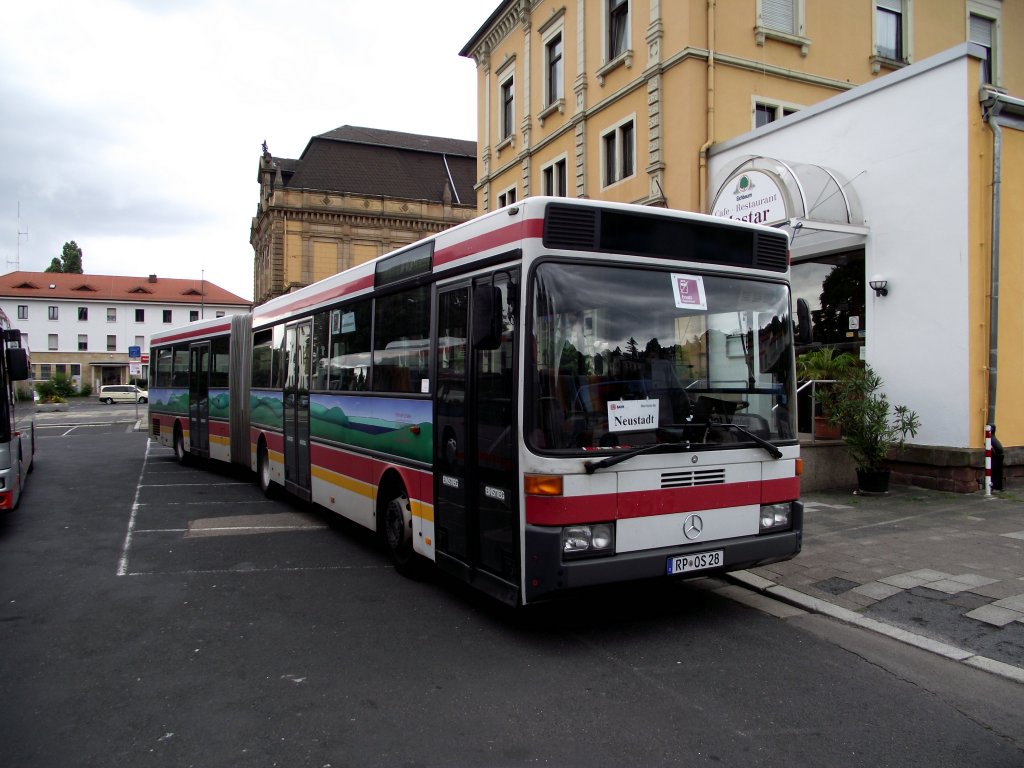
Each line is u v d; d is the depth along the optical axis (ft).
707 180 50.16
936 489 34.01
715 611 19.56
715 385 17.83
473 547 18.30
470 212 179.83
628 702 13.98
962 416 33.47
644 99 54.60
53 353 253.44
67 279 266.98
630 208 17.16
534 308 16.20
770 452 18.28
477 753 12.07
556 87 68.49
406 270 22.65
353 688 14.66
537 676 15.24
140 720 13.32
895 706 13.82
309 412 31.17
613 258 16.96
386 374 23.86
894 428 33.76
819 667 15.71
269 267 172.14
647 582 16.48
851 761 11.82
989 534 25.53
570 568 15.58
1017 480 35.12
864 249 38.34
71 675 15.39
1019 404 35.14
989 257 33.42
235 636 17.75
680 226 17.75
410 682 14.96
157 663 16.03
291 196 167.22
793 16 54.80
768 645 17.03
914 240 35.45
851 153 38.75
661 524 16.72
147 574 23.50
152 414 62.69
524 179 73.31
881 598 19.61
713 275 18.12
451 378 19.54
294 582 22.53
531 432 15.98
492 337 16.26
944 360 34.14
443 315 20.15
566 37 65.46
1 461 28.09
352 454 26.50
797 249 41.47
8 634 17.94
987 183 33.55
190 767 11.67
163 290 274.16
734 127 51.98
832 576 21.54
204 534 29.60
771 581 21.38
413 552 22.25
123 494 40.29
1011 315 34.71
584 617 19.10
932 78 34.58
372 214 171.12
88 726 13.09
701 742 12.42
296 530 30.37
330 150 175.94
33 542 28.25
